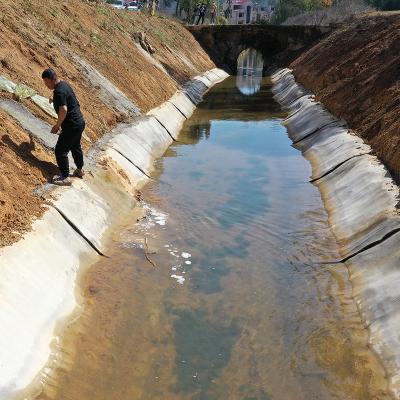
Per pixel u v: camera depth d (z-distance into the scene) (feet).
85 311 21.59
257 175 41.98
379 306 22.26
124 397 17.54
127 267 25.76
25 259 20.88
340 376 19.16
